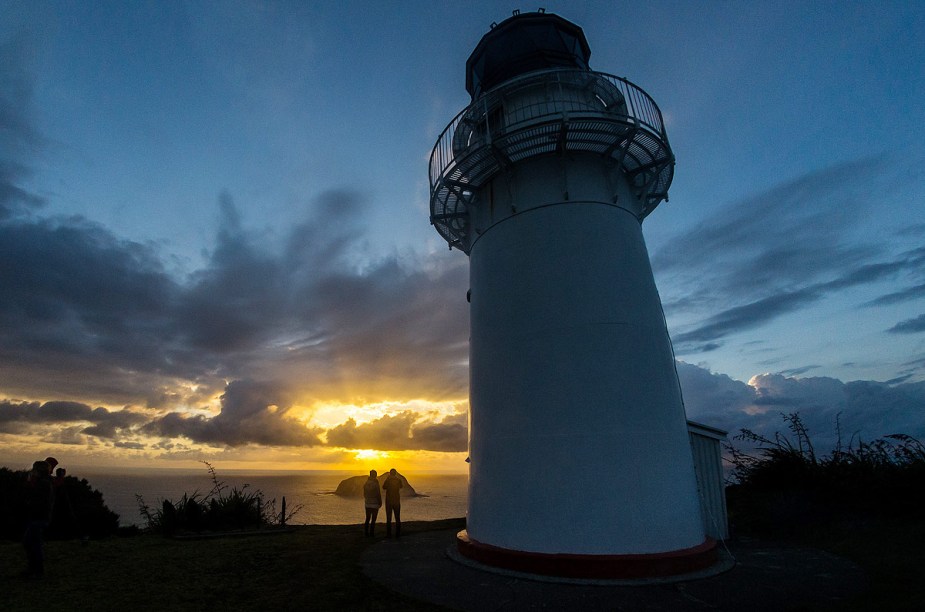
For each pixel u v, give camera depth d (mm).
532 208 9055
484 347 9180
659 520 7301
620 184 9422
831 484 11281
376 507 10781
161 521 11812
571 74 10109
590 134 8711
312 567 7527
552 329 8266
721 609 5484
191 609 5512
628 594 6070
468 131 10945
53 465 7434
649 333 8438
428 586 6438
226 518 12227
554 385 7980
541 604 5684
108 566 7609
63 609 5484
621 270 8594
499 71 11031
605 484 7336
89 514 11430
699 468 10344
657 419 7891
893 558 7738
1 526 10633
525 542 7473
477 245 10062
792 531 10641
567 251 8602
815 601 5672
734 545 9438
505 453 8164
